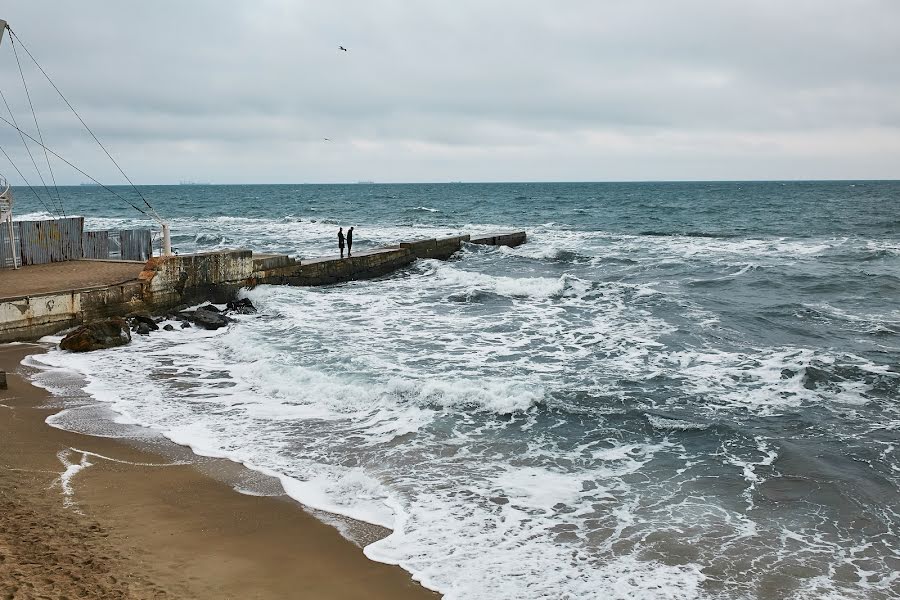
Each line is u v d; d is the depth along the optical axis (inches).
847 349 654.5
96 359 622.2
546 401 490.9
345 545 306.0
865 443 427.8
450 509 342.6
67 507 325.7
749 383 547.8
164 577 268.1
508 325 762.8
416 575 283.0
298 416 476.4
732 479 378.0
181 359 629.0
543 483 374.3
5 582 245.9
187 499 346.0
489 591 272.2
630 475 384.8
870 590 276.7
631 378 561.3
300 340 693.3
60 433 431.5
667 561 296.2
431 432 444.8
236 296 906.7
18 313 666.2
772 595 273.0
